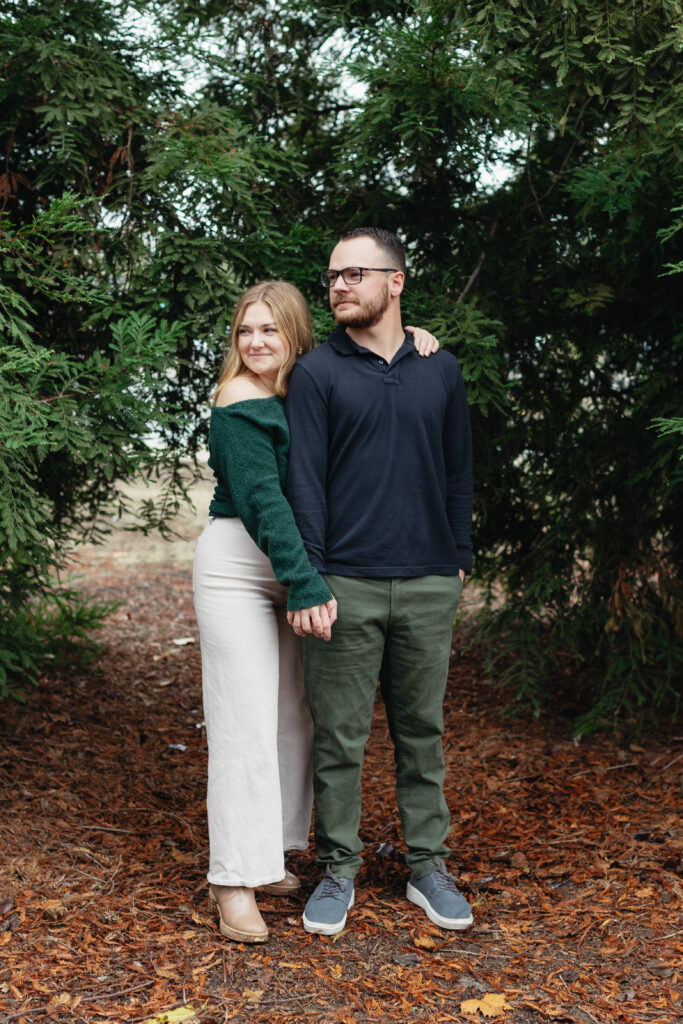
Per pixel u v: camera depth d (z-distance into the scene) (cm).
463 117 328
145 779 380
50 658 510
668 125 313
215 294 339
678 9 299
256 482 238
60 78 327
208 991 226
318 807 267
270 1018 215
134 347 299
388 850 309
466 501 275
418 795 273
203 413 411
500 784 380
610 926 262
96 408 303
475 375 344
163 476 422
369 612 252
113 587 775
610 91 331
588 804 357
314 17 387
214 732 253
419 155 338
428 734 270
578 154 404
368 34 371
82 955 240
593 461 429
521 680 447
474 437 401
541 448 441
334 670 256
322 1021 214
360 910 270
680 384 406
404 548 253
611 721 425
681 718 445
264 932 250
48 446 308
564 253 403
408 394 252
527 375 431
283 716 275
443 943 252
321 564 247
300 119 435
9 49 328
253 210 340
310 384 248
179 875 291
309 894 283
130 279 359
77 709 455
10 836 303
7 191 340
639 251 376
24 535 286
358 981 232
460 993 228
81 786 362
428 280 384
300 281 374
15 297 294
